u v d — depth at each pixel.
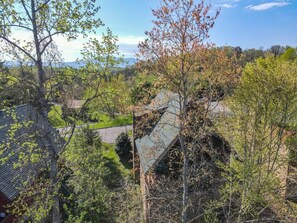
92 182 15.75
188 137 14.90
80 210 15.27
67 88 10.95
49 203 10.70
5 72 9.72
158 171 15.51
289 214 12.16
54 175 11.13
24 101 10.67
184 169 12.09
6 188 14.82
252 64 12.90
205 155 16.02
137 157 21.38
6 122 19.88
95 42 10.11
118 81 34.00
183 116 11.53
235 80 11.75
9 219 14.88
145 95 12.88
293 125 12.02
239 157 14.13
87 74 10.45
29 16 9.53
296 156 13.16
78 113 11.47
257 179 11.82
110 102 12.16
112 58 10.41
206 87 12.54
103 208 16.08
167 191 14.74
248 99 11.85
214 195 14.82
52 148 10.95
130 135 33.12
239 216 12.12
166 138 15.65
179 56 10.46
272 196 12.65
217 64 11.28
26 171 15.62
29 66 10.21
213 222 12.73
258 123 12.09
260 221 12.71
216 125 12.95
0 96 10.55
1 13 9.23
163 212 14.44
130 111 12.59
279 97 11.49
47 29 10.02
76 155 14.59
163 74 10.78
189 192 14.88
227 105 13.05
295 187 13.20
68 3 9.58
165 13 10.23
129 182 20.62
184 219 12.18
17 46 9.37
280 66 12.54
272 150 13.16
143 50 11.21
